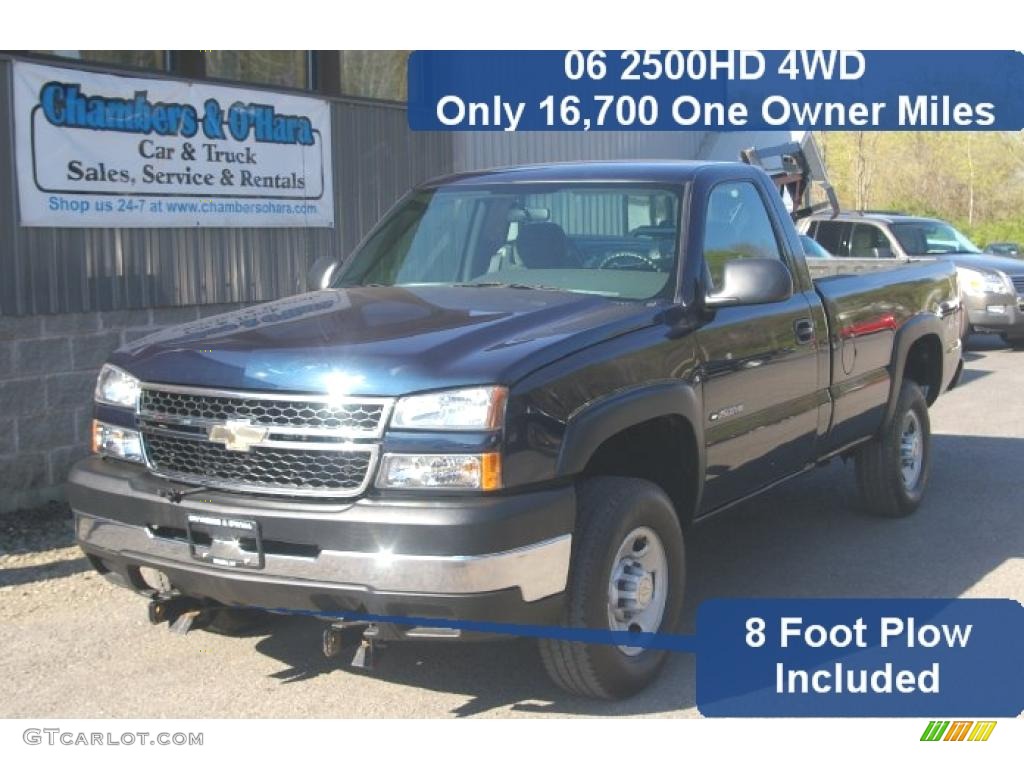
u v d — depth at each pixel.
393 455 3.95
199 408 4.28
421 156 11.10
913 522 7.17
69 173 7.76
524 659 5.01
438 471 3.93
